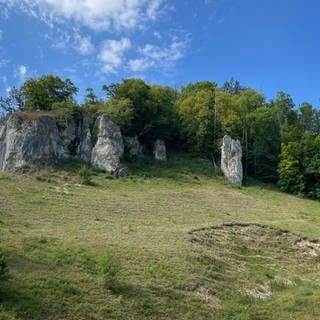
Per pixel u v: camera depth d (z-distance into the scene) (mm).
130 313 24672
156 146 76875
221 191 65125
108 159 66188
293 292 33719
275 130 86562
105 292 25859
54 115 68875
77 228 37906
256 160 81750
